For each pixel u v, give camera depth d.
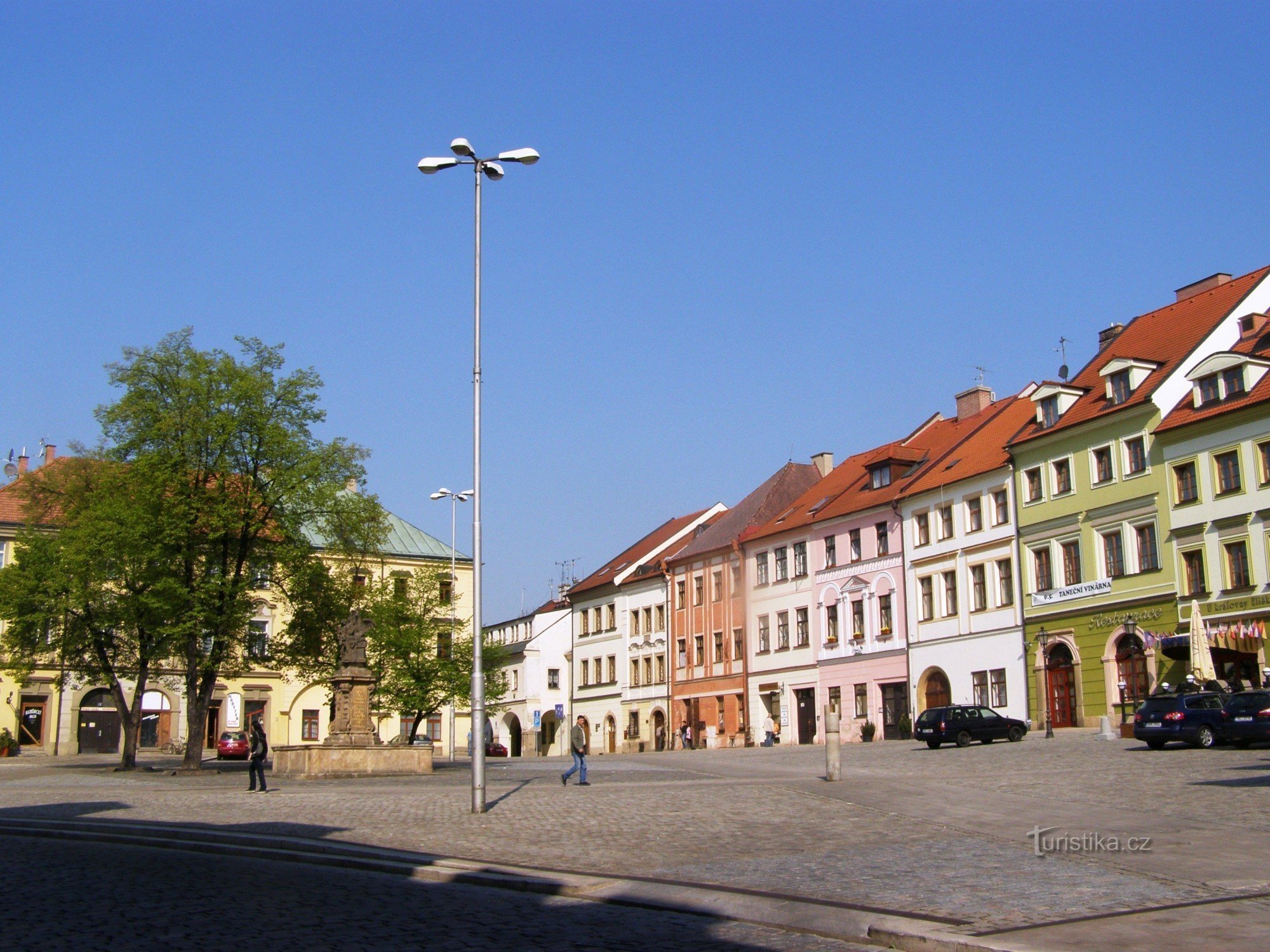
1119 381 50.44
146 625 45.84
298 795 28.70
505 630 102.12
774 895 13.17
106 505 44.81
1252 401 43.91
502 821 21.31
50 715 68.69
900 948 10.92
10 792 32.84
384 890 14.59
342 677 38.97
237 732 66.94
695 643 77.62
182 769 45.28
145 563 45.25
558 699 92.75
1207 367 46.06
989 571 56.28
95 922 12.24
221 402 46.66
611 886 14.25
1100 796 22.41
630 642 84.31
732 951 10.83
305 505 47.81
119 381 46.09
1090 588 50.44
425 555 84.88
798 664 68.75
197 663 46.22
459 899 13.94
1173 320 52.59
